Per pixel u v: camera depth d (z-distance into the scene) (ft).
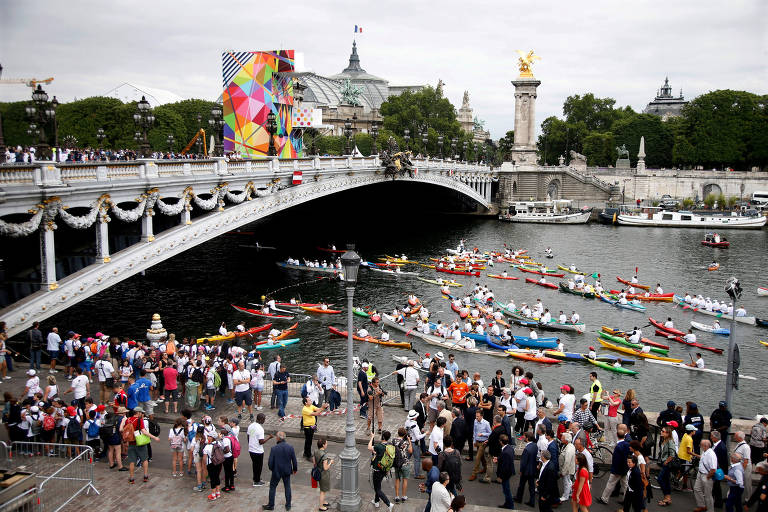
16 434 89.76
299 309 233.76
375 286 279.69
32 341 126.11
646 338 208.64
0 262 145.38
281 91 328.70
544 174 596.29
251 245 376.89
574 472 80.23
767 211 529.04
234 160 200.03
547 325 217.77
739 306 253.03
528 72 604.49
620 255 367.25
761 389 166.09
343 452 78.89
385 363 179.32
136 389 99.71
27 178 121.70
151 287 263.08
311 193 257.55
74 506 77.51
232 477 82.94
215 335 197.47
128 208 186.39
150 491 82.28
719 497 79.20
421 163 388.16
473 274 307.58
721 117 587.68
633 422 87.97
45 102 126.82
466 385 101.76
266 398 121.80
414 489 85.76
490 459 87.51
